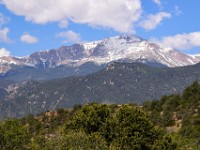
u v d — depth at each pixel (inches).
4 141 2625.5
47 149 2640.3
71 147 2652.6
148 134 3956.7
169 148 3981.3
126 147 3799.2
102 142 2874.0
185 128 6776.6
